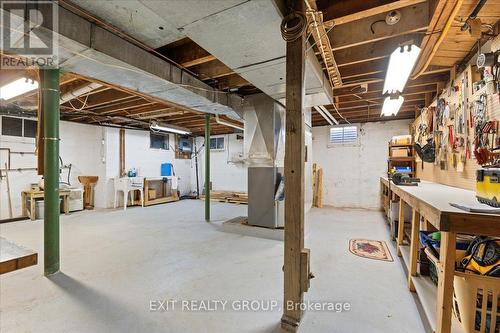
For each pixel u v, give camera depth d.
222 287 2.23
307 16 1.75
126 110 5.30
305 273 1.70
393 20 2.07
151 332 1.64
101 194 6.47
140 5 1.70
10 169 5.09
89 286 2.23
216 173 8.77
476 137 2.18
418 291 1.95
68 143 6.09
